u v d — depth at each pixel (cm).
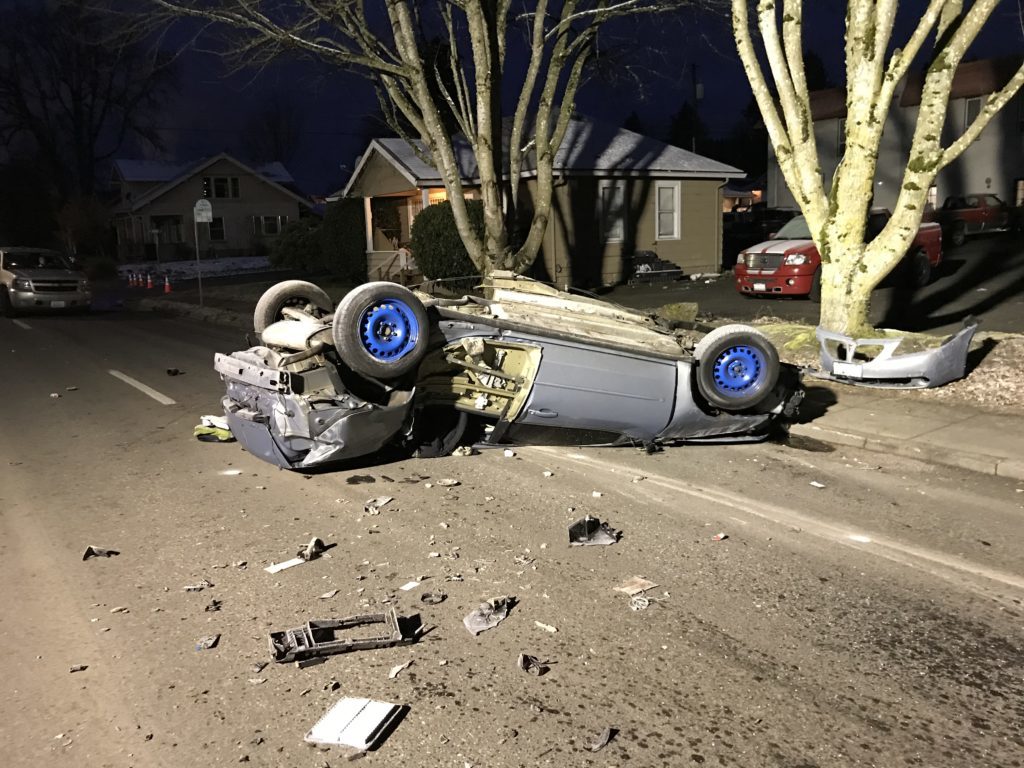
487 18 1409
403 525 589
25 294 2291
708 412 790
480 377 729
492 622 438
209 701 371
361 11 1368
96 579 508
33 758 333
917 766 322
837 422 852
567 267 2236
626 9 1400
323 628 428
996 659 400
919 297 1614
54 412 1021
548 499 643
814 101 3759
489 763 325
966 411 864
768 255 1705
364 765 325
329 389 680
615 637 423
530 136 2323
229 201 5284
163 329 1978
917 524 585
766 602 462
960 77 3228
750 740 338
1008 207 2744
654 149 2466
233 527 595
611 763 324
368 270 2711
